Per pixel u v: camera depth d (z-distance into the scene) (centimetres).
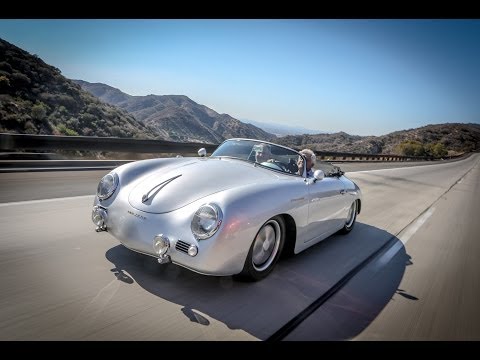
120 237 264
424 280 345
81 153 1094
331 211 381
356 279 322
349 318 246
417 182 1464
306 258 359
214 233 228
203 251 227
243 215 239
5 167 714
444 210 812
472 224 683
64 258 282
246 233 241
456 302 300
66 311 209
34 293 225
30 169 708
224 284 267
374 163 2827
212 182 288
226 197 245
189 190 272
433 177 1900
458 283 348
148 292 242
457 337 239
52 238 324
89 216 410
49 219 383
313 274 318
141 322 207
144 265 281
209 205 236
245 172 324
